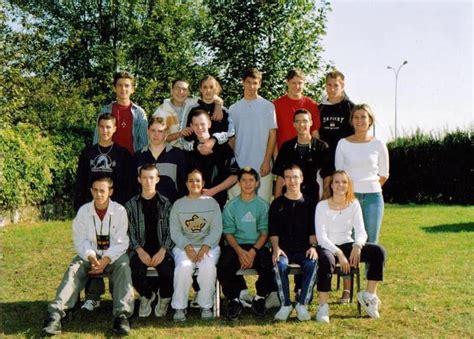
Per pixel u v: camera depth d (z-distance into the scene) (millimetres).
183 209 5688
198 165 6090
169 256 5574
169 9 26422
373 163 5816
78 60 26500
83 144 15328
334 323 5254
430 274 7270
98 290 5844
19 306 5938
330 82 6324
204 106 6375
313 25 14242
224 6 13984
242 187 5805
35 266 7988
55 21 26984
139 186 5957
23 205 12945
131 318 5523
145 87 24781
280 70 13898
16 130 13164
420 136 20688
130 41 26891
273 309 5785
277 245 5609
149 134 5965
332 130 6379
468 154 19656
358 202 5684
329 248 5484
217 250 5680
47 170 13414
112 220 5488
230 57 13953
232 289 5578
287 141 6148
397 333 4941
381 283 6785
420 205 19359
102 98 23641
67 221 13719
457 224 12695
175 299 5355
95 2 27031
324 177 6066
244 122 6691
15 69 16609
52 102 18422
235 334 4957
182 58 26125
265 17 13719
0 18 17062
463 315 5453
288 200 5750
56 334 4969
